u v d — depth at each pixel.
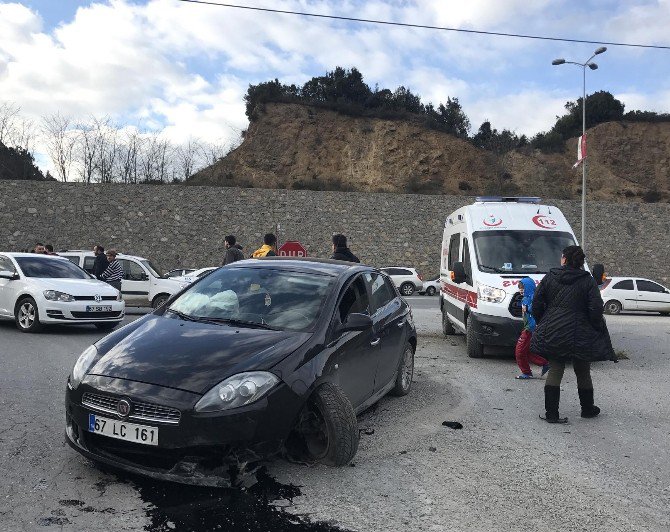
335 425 4.54
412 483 4.43
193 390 4.02
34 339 10.57
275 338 4.68
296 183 45.38
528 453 5.23
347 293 5.62
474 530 3.71
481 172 51.91
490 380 8.35
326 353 4.76
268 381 4.19
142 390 4.04
